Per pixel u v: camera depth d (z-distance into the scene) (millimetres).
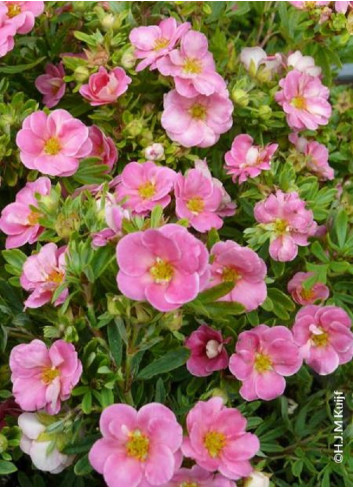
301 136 520
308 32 522
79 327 416
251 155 471
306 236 450
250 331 431
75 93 520
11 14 496
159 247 381
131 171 451
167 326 401
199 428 397
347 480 461
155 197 440
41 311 438
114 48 494
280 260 445
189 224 440
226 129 482
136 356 415
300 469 461
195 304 400
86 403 408
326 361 447
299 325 445
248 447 403
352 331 471
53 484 475
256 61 520
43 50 528
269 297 448
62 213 423
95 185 464
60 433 416
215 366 439
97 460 388
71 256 403
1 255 477
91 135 489
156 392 429
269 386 433
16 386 414
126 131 482
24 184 496
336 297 467
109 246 402
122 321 401
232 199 499
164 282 384
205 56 479
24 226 450
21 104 484
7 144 471
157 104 511
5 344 439
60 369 411
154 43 488
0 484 483
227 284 408
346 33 513
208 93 468
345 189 522
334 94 604
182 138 479
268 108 488
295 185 467
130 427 388
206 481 396
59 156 458
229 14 545
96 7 511
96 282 419
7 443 426
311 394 519
